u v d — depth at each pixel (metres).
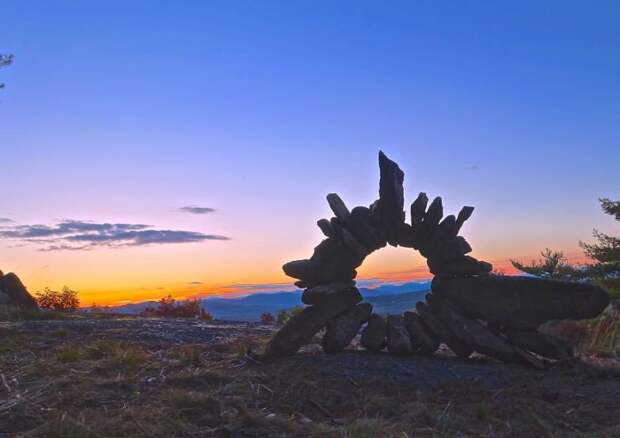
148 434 5.18
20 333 10.78
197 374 7.11
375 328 8.29
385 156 8.16
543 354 7.83
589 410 5.95
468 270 8.07
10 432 5.36
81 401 6.14
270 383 6.82
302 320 8.04
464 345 8.02
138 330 11.48
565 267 20.11
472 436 5.23
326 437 5.13
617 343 10.04
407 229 8.27
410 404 6.06
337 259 8.24
